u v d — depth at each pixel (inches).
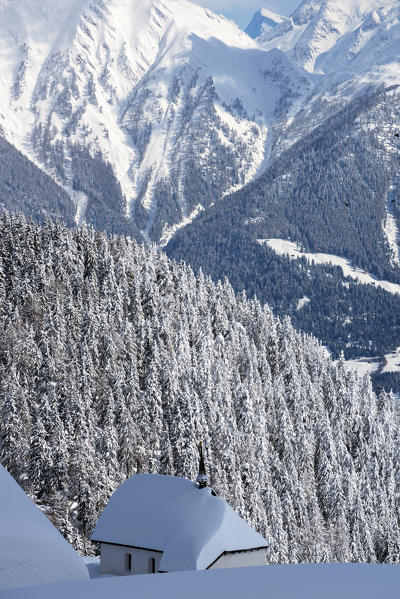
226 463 4692.4
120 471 4507.9
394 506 5664.4
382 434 6225.4
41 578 687.1
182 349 5851.4
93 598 511.8
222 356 6210.6
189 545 1959.9
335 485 5093.5
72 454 4212.6
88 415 4655.5
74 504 3853.3
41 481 3998.5
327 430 5492.1
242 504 4434.1
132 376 5068.9
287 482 4896.7
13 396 4458.7
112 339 5482.3
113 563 2062.0
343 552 4783.5
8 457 4352.9
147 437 4835.1
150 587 536.7
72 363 5270.7
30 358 5113.2
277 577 558.3
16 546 698.8
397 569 579.5
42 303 6195.9
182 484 2197.3
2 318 5994.1
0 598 517.7
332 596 509.7
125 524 2086.6
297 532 4699.8
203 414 4950.8
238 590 526.3
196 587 534.9
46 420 4389.8
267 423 5585.6
